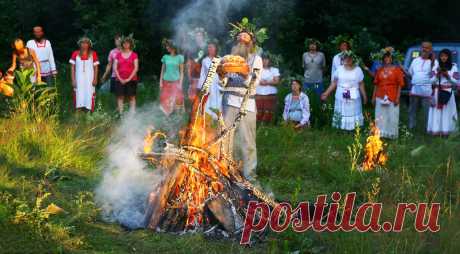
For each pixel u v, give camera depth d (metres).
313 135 10.88
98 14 19.75
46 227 5.64
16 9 19.91
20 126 8.75
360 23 21.16
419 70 12.44
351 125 11.66
